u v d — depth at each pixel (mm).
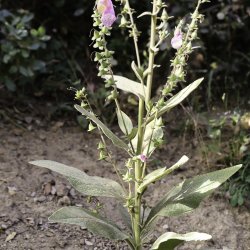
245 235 1263
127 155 1521
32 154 1490
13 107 1667
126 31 1869
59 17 1939
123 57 1859
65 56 1832
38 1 1928
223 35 1803
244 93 1796
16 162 1445
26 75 1641
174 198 970
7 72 1693
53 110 1667
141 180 963
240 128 1503
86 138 1588
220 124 1543
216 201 1350
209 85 1672
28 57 1731
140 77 973
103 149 1012
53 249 1180
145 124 958
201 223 1288
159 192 1379
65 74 1773
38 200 1316
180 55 938
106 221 972
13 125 1604
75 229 1242
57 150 1521
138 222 991
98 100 1689
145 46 1827
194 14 958
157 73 1788
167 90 922
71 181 959
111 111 1673
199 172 1455
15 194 1324
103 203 1329
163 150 1540
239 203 1319
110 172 1442
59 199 1326
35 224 1243
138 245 1002
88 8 1918
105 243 1217
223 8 1769
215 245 1232
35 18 1934
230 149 1471
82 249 1192
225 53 1845
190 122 1613
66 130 1617
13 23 1672
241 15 1806
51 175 1405
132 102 1676
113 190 977
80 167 1452
